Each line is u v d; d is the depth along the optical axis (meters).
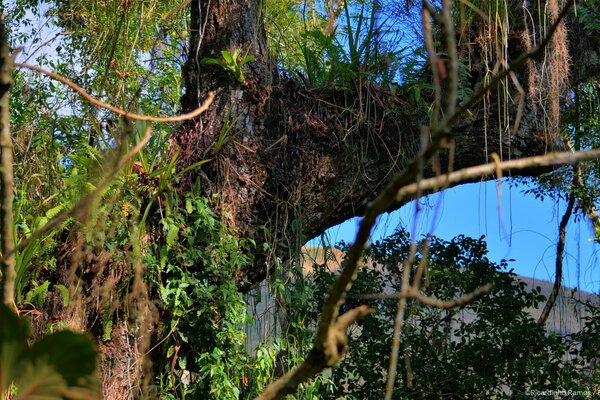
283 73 4.76
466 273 5.51
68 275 3.71
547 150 5.03
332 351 0.69
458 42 4.91
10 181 0.75
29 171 3.98
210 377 4.10
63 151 4.73
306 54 4.89
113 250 3.66
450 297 5.43
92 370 0.53
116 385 3.79
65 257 3.73
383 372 5.43
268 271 4.35
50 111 5.12
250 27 4.58
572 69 5.49
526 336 5.42
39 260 3.72
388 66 4.75
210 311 4.06
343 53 4.75
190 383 4.17
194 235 4.11
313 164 4.56
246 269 4.42
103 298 3.73
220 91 4.44
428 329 5.98
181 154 4.27
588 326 5.69
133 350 3.86
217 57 4.50
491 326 5.57
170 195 3.98
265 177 4.41
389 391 0.72
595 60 5.54
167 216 3.97
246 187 4.35
